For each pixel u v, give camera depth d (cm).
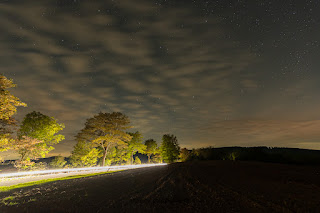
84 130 3116
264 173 693
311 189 453
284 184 515
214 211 354
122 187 700
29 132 1953
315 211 314
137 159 5312
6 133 1353
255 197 410
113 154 3959
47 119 2030
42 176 1739
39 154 1908
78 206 491
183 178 727
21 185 1062
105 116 3247
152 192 568
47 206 518
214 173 767
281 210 329
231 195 442
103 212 426
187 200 444
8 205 569
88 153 3075
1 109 1239
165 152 3450
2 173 1589
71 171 2400
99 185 786
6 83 1253
